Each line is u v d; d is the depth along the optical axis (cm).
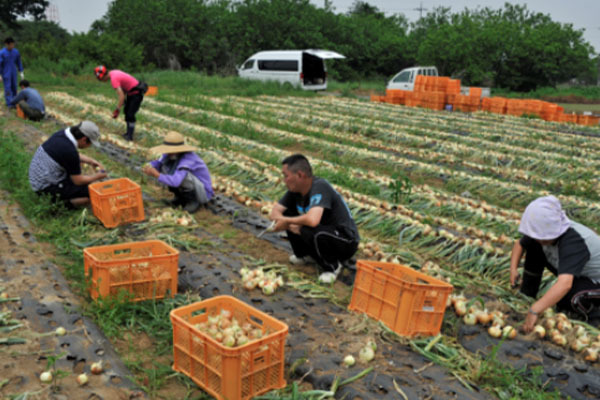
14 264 423
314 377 304
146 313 373
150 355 328
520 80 4053
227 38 4044
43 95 1803
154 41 3800
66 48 2967
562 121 1866
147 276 379
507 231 616
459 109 2109
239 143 1081
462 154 1126
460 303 388
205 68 3909
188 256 478
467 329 373
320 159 1041
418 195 741
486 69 3834
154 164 623
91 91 2017
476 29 3806
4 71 1352
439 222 634
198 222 596
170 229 541
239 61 4022
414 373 314
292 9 4194
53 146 553
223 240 536
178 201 636
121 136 1081
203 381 290
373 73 4956
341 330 360
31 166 567
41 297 370
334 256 446
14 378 282
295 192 441
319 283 444
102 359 306
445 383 306
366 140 1267
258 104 1853
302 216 423
